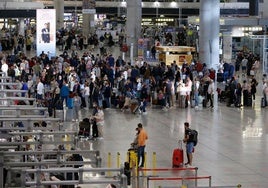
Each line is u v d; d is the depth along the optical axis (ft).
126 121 123.13
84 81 144.15
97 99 133.49
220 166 89.04
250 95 142.72
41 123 59.41
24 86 117.19
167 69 157.28
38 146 50.47
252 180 81.61
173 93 139.23
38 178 33.73
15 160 44.16
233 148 100.94
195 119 126.31
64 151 38.42
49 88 138.41
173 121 123.75
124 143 102.42
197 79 144.36
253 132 114.01
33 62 159.22
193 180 80.33
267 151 99.35
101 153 94.73
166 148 99.86
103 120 115.03
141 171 81.66
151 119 125.90
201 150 99.14
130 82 136.46
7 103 56.59
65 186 44.09
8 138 47.55
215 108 140.46
